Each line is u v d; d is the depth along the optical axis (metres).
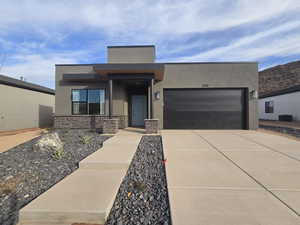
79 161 4.73
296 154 5.42
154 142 7.39
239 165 4.44
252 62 11.41
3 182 3.67
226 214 2.43
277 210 2.51
